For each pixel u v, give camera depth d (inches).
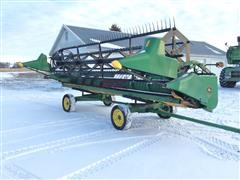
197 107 187.8
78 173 135.9
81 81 287.4
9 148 172.6
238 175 135.3
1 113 290.7
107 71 246.7
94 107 327.9
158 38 187.6
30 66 336.8
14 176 131.9
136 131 213.3
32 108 325.7
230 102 385.4
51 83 745.0
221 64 229.9
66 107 301.3
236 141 187.0
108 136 200.5
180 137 197.3
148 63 180.9
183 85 170.9
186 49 207.5
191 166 145.8
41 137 197.6
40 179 129.0
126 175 134.3
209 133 207.0
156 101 215.6
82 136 200.4
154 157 158.4
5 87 624.1
